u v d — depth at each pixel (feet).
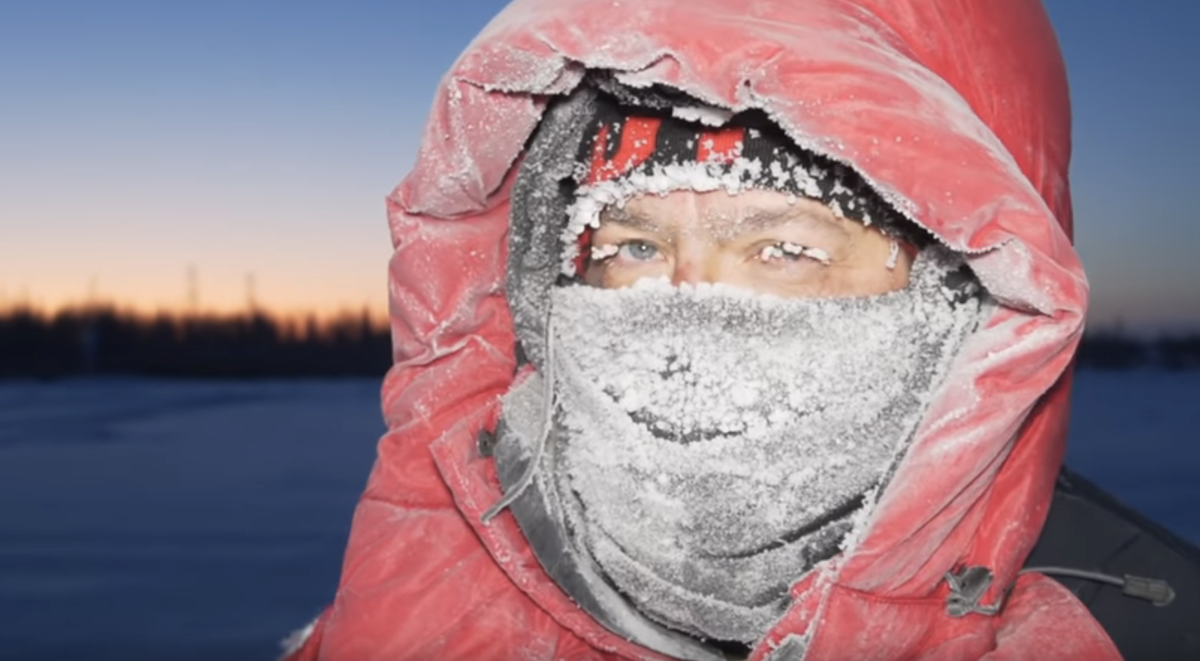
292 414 55.21
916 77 4.05
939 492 4.15
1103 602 5.34
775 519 4.55
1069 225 4.99
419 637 5.19
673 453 4.61
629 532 4.66
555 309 4.97
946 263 4.48
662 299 4.65
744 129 4.50
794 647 4.35
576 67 4.44
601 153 4.74
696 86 4.05
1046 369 4.10
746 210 4.56
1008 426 4.15
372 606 5.27
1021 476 4.67
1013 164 4.04
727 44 4.04
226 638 17.63
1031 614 4.68
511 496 4.84
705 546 4.59
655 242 4.79
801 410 4.54
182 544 25.12
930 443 4.16
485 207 5.16
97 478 35.60
